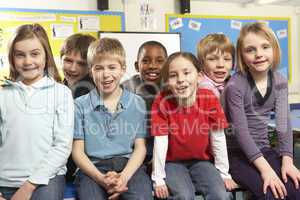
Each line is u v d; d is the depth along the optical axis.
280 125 1.46
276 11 3.16
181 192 1.23
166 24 2.79
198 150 1.38
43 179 1.18
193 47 2.86
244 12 3.05
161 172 1.31
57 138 1.26
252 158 1.34
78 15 2.59
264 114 1.48
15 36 1.30
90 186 1.23
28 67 1.28
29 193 1.16
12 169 1.21
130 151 1.38
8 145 1.22
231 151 1.48
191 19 2.85
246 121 1.41
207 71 1.72
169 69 1.40
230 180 1.34
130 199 1.22
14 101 1.26
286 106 1.48
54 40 2.54
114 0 2.68
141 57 2.06
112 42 1.42
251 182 1.29
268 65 1.43
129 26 2.71
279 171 1.34
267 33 1.43
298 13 3.21
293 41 3.21
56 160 1.22
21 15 2.48
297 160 2.11
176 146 1.37
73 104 1.35
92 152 1.34
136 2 2.71
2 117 1.25
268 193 1.24
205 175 1.32
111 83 1.37
